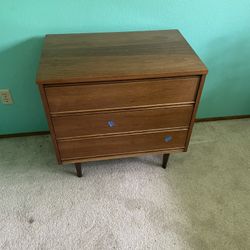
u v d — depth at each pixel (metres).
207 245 1.21
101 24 1.34
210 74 1.64
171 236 1.24
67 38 1.25
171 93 1.10
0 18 1.24
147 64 1.05
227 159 1.63
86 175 1.51
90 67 1.03
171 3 1.31
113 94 1.06
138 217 1.31
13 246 1.20
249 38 1.51
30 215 1.31
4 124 1.68
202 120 1.90
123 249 1.20
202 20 1.39
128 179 1.49
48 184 1.46
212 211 1.35
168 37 1.27
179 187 1.46
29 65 1.43
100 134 1.21
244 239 1.24
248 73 1.67
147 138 1.27
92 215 1.32
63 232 1.25
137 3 1.29
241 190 1.45
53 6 1.24
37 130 1.75
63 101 1.04
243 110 1.89
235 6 1.36
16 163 1.57
